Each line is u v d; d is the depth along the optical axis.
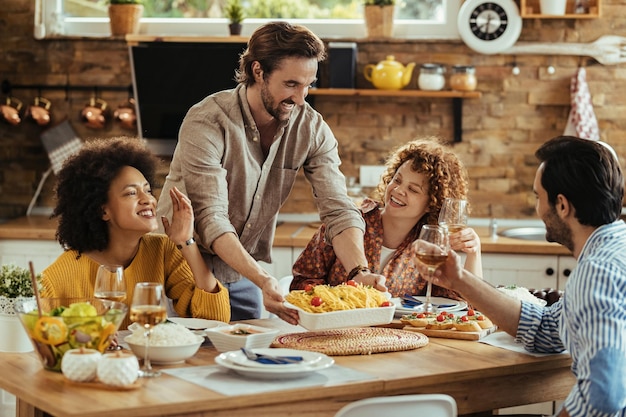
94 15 5.30
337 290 2.67
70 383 2.17
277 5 5.23
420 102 5.13
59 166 5.20
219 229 2.91
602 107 5.09
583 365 2.18
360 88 5.13
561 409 2.28
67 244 2.76
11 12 5.19
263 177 3.21
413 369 2.35
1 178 5.28
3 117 5.16
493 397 2.46
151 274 2.85
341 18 5.22
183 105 4.89
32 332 2.25
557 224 2.43
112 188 2.70
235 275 3.27
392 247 3.35
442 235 2.55
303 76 2.94
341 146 5.17
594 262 2.24
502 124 5.12
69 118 5.23
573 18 5.04
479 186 5.16
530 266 4.51
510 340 2.72
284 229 4.86
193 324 2.68
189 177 3.02
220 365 2.29
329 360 2.30
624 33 5.03
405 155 3.37
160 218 3.12
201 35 5.23
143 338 2.34
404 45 5.11
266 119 3.12
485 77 5.11
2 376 2.23
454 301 3.15
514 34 4.97
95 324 2.22
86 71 5.19
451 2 5.13
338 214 3.22
